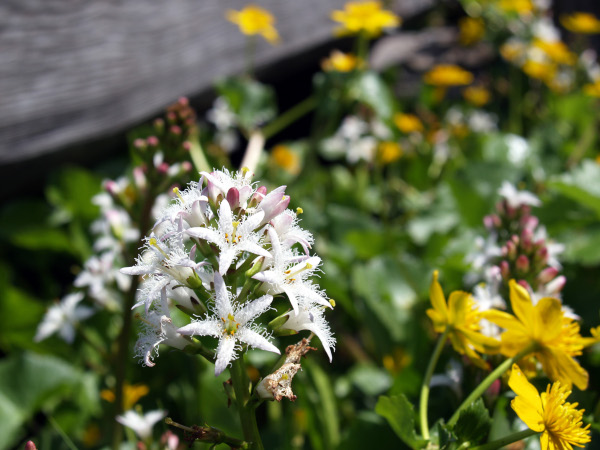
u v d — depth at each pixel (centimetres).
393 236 52
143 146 30
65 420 37
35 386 36
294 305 18
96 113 50
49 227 51
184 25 59
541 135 65
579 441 20
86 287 39
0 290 41
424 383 24
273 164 58
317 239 48
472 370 25
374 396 38
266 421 40
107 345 41
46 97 47
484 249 33
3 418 35
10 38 46
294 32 70
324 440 33
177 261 18
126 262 31
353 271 45
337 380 41
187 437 19
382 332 40
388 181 64
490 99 87
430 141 68
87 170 55
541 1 84
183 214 19
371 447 30
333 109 56
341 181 64
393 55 91
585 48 81
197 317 19
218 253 19
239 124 55
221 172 20
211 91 60
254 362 36
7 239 51
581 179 45
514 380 20
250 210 19
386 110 57
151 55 55
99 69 51
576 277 41
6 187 48
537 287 27
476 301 26
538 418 20
